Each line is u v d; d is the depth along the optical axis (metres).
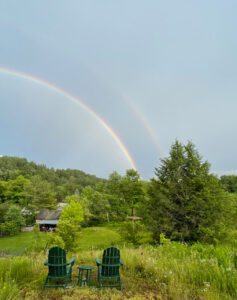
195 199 13.89
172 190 15.29
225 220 14.02
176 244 7.41
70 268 4.16
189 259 4.91
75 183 90.94
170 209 14.98
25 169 75.69
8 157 85.56
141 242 14.32
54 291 3.50
